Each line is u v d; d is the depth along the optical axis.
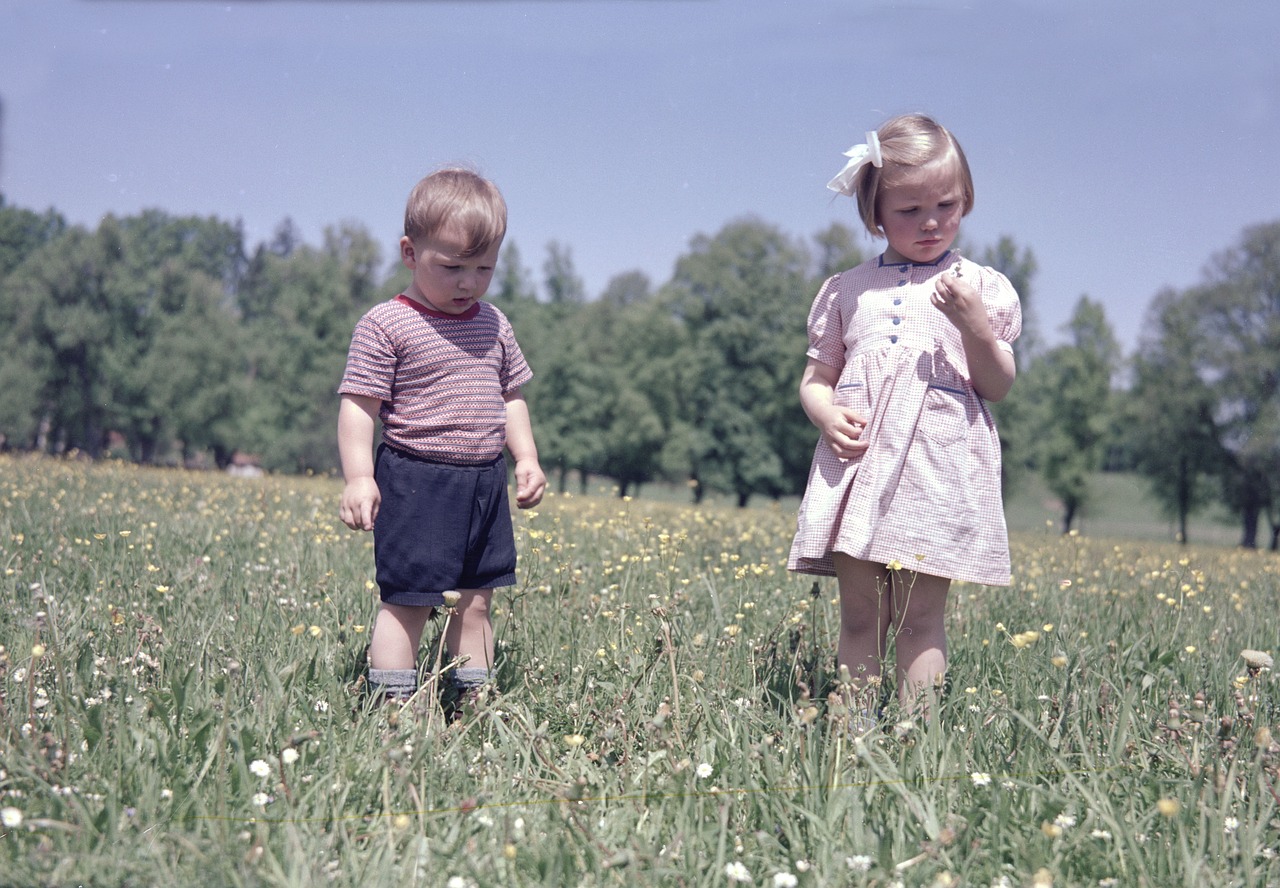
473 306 2.89
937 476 2.73
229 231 73.75
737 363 47.44
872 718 2.37
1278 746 2.17
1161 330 43.34
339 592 3.66
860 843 1.81
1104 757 2.24
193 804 1.88
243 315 71.62
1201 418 42.50
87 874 1.63
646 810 1.96
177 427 52.75
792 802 1.96
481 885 1.64
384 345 2.74
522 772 2.14
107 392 52.06
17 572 3.72
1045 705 2.54
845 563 2.84
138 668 2.55
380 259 55.19
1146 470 45.03
